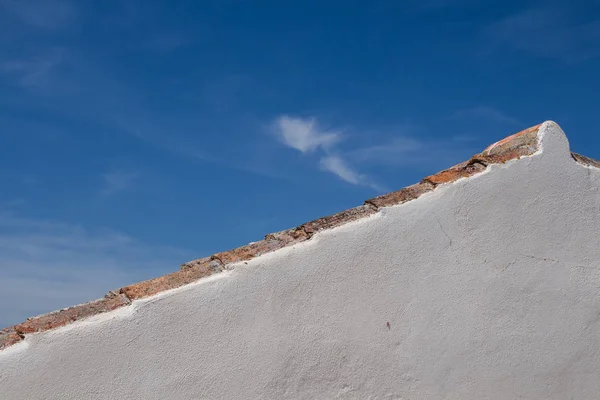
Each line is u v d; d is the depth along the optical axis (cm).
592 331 466
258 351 404
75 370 379
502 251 456
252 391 398
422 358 429
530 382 446
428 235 444
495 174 464
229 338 401
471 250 450
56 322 390
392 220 440
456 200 454
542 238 466
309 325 414
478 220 455
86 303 401
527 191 468
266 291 412
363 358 419
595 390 460
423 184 461
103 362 383
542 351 452
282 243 428
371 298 427
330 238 428
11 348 375
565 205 476
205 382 393
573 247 473
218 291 405
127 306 397
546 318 457
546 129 482
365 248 432
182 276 414
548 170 476
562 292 464
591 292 471
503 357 443
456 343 436
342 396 412
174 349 393
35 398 372
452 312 439
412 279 436
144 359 388
